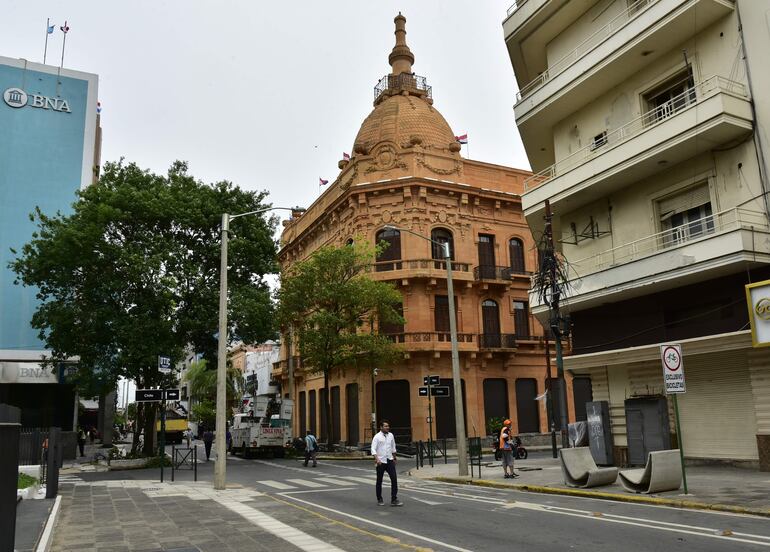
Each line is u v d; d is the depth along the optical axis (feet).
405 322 108.37
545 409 124.06
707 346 53.52
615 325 64.75
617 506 38.04
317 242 142.51
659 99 63.46
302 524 33.88
